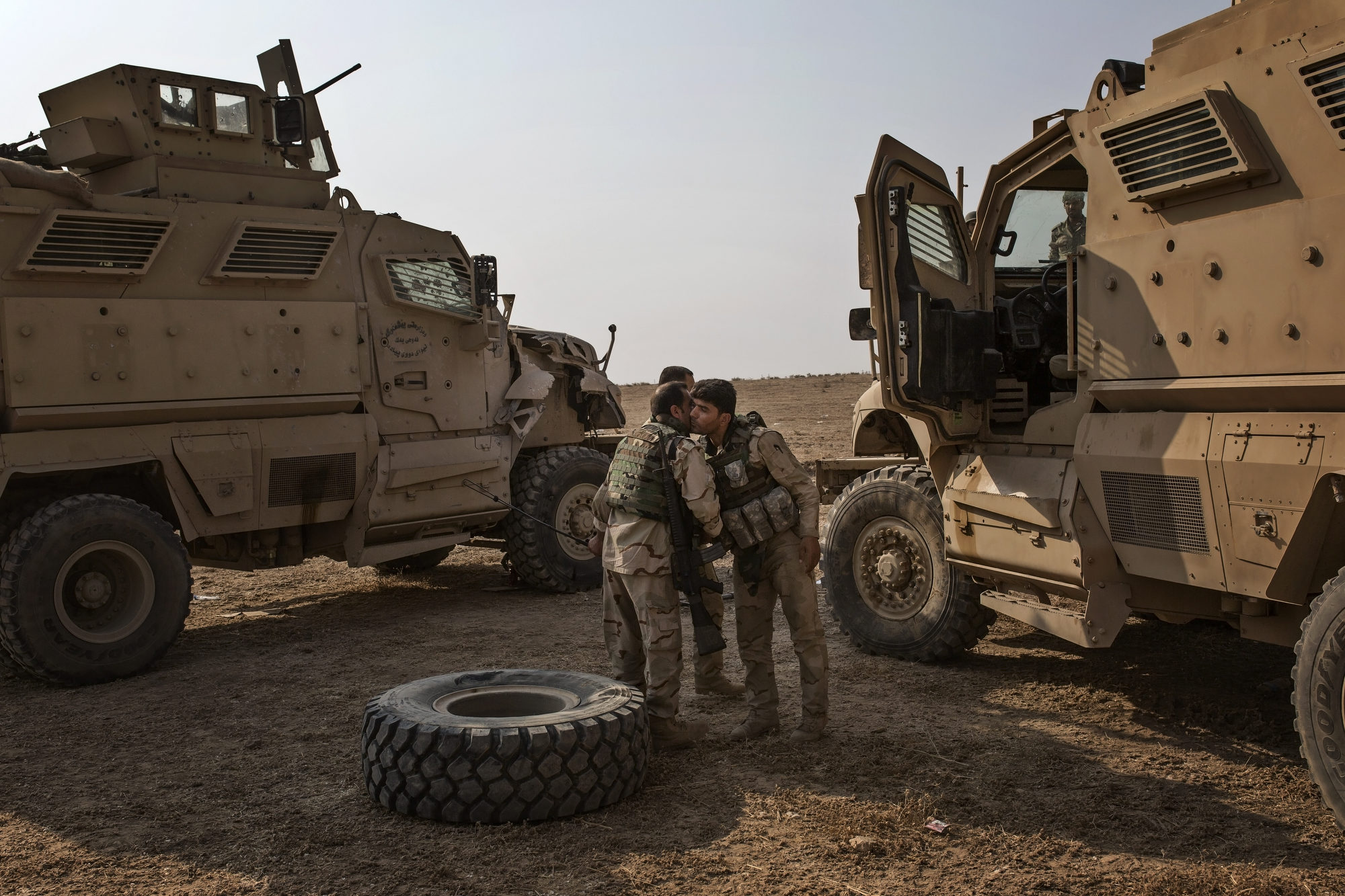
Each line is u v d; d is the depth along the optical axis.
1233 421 4.23
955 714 5.20
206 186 7.08
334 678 6.10
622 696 4.26
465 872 3.43
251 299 6.99
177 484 6.59
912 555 6.25
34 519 5.88
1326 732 3.58
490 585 9.28
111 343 6.30
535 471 8.73
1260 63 4.11
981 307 6.07
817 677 4.75
